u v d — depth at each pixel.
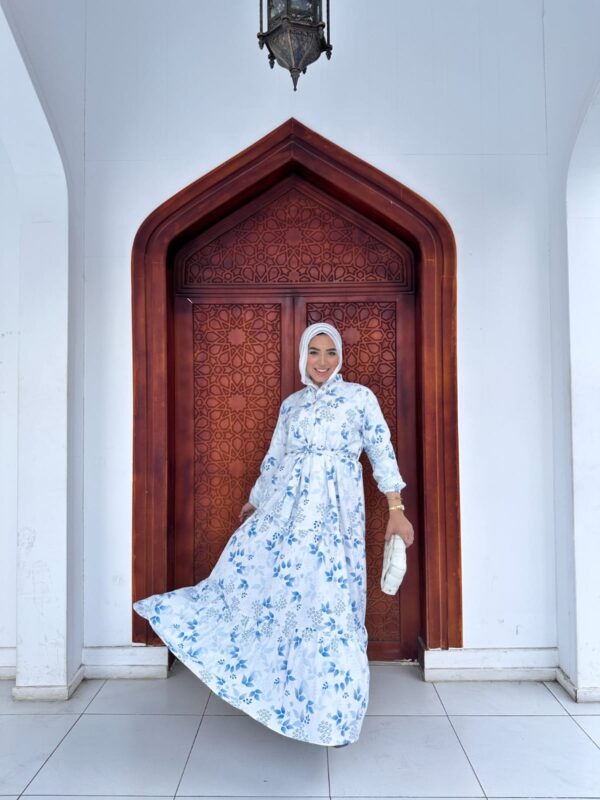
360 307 3.04
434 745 2.30
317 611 2.23
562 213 2.72
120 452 2.86
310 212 3.04
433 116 2.86
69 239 2.71
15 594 2.89
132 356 2.87
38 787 2.05
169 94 2.86
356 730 2.09
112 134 2.87
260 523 2.43
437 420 2.86
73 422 2.75
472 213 2.86
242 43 2.86
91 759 2.21
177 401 3.03
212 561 3.03
